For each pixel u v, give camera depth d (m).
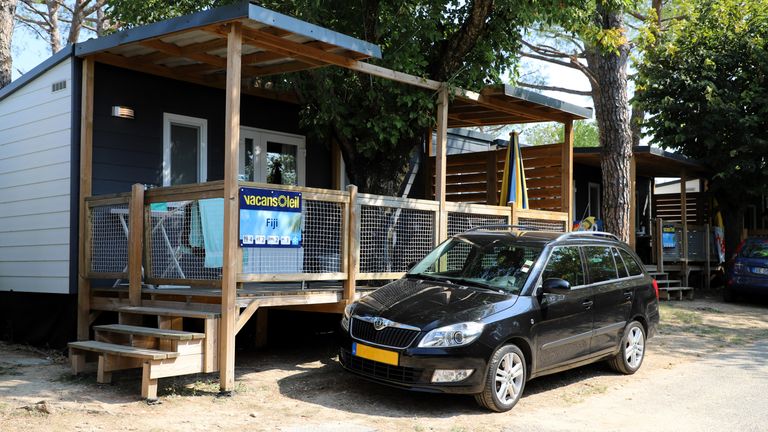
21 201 9.84
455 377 6.28
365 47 8.13
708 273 20.02
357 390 7.23
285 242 7.50
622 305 8.27
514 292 6.97
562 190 12.45
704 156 19.27
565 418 6.41
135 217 7.98
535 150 13.22
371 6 10.48
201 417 6.09
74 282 8.87
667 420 6.42
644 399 7.24
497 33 11.44
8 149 10.16
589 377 8.31
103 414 6.06
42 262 9.40
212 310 7.27
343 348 7.05
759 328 12.73
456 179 14.54
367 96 10.44
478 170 14.18
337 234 8.30
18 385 7.10
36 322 9.60
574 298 7.46
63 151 9.10
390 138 10.45
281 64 9.47
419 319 6.51
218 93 10.85
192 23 7.32
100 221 8.67
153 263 8.05
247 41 7.56
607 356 8.10
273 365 8.43
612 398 7.27
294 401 6.75
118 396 6.70
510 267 7.36
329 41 7.70
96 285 9.06
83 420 5.86
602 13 13.62
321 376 7.82
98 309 8.62
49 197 9.31
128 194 8.16
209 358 6.87
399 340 6.47
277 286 8.97
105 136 9.41
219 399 6.73
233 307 6.96
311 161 12.20
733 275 16.55
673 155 17.67
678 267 18.27
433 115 11.73
